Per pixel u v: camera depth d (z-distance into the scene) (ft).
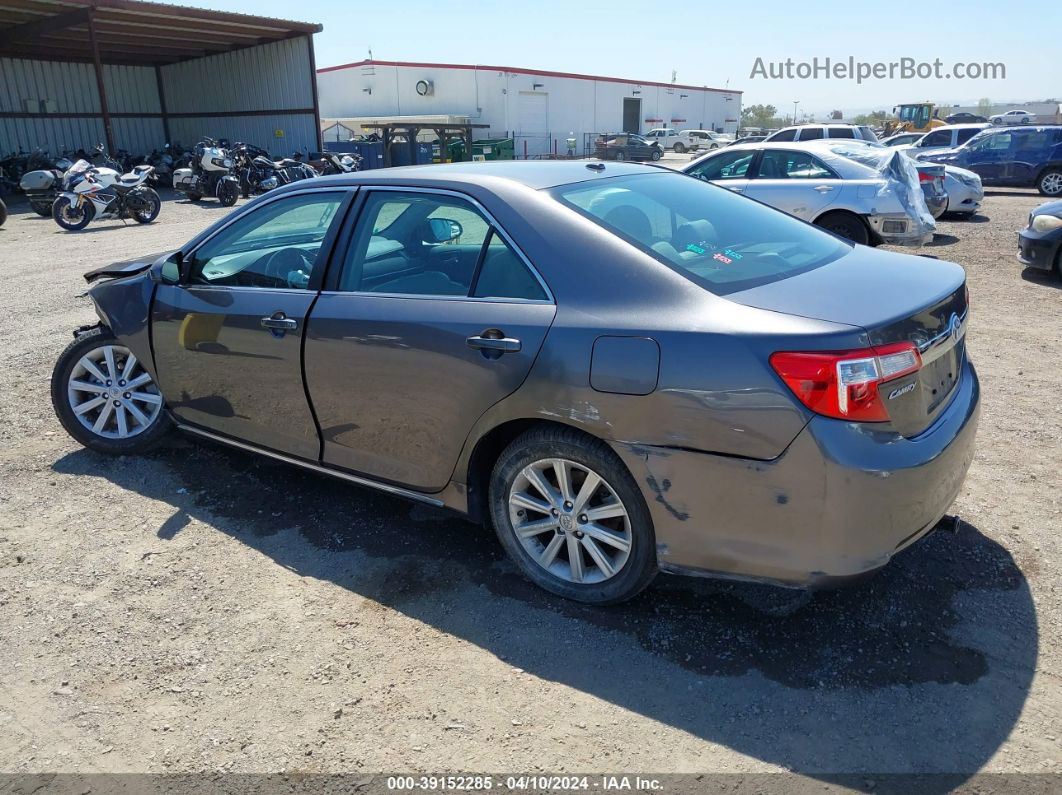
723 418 8.08
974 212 48.70
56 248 41.16
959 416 9.06
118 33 79.20
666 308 8.56
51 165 72.74
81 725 8.24
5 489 13.43
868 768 7.43
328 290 11.16
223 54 94.79
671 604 9.98
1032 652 8.92
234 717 8.31
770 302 8.44
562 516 9.75
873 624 9.46
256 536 11.85
